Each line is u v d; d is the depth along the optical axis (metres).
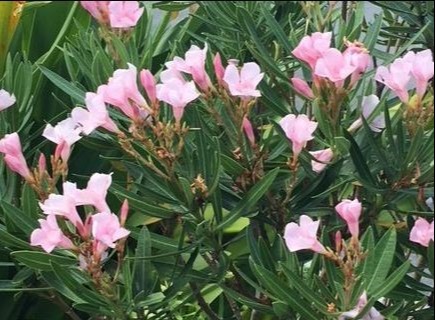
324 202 0.83
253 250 0.73
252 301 0.76
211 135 0.78
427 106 0.71
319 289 0.68
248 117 0.74
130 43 0.87
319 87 0.69
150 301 0.74
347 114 0.77
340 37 0.85
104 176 0.67
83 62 0.91
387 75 0.71
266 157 0.77
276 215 0.79
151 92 0.69
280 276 0.74
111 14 0.79
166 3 1.13
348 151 0.71
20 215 0.77
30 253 0.72
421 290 0.74
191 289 0.87
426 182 0.72
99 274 0.68
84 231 0.67
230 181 0.79
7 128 0.89
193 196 0.71
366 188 0.74
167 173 0.71
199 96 0.74
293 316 0.70
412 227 0.71
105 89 0.70
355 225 0.64
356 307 0.64
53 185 0.74
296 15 1.08
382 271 0.66
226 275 0.79
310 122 0.70
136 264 0.77
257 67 0.72
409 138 0.75
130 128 0.72
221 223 0.73
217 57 0.72
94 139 0.84
